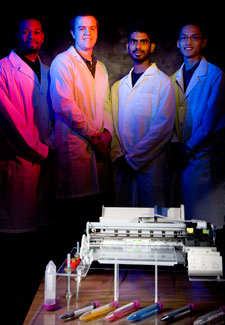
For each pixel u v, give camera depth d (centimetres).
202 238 248
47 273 238
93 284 272
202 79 325
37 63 328
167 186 331
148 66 328
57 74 328
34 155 330
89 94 330
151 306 231
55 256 332
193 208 329
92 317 223
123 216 290
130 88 330
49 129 331
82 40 328
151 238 264
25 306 332
